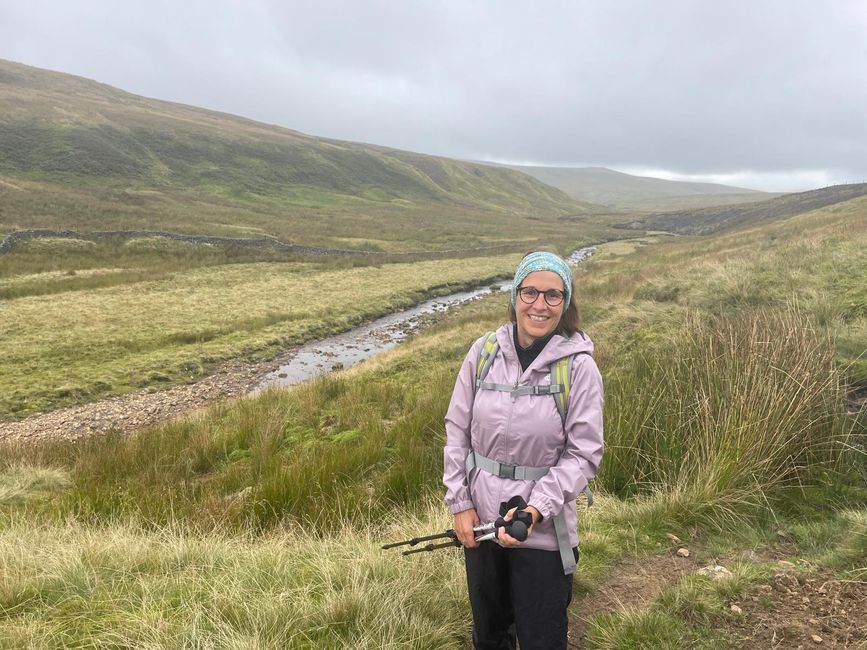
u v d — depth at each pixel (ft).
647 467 16.08
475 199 489.26
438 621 9.57
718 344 19.89
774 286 35.55
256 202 281.13
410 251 162.50
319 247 149.28
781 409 15.15
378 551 11.77
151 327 63.16
